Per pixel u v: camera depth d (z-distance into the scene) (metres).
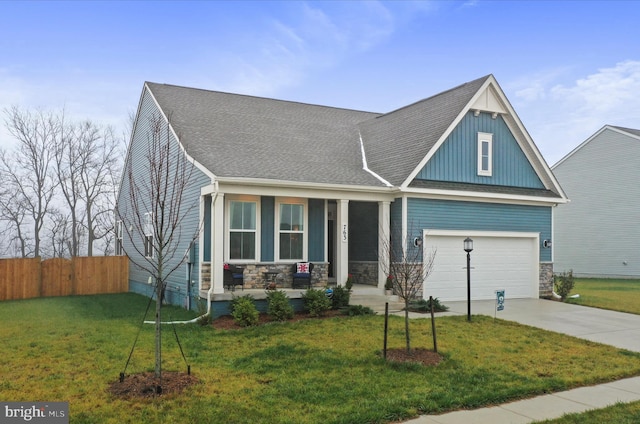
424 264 15.94
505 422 6.58
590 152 33.44
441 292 16.64
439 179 16.72
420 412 6.88
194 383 7.64
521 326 12.92
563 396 7.75
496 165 18.14
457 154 17.20
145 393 7.12
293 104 22.66
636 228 30.75
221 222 13.47
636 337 12.05
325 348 10.02
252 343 10.49
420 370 8.63
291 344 10.33
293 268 15.41
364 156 18.78
